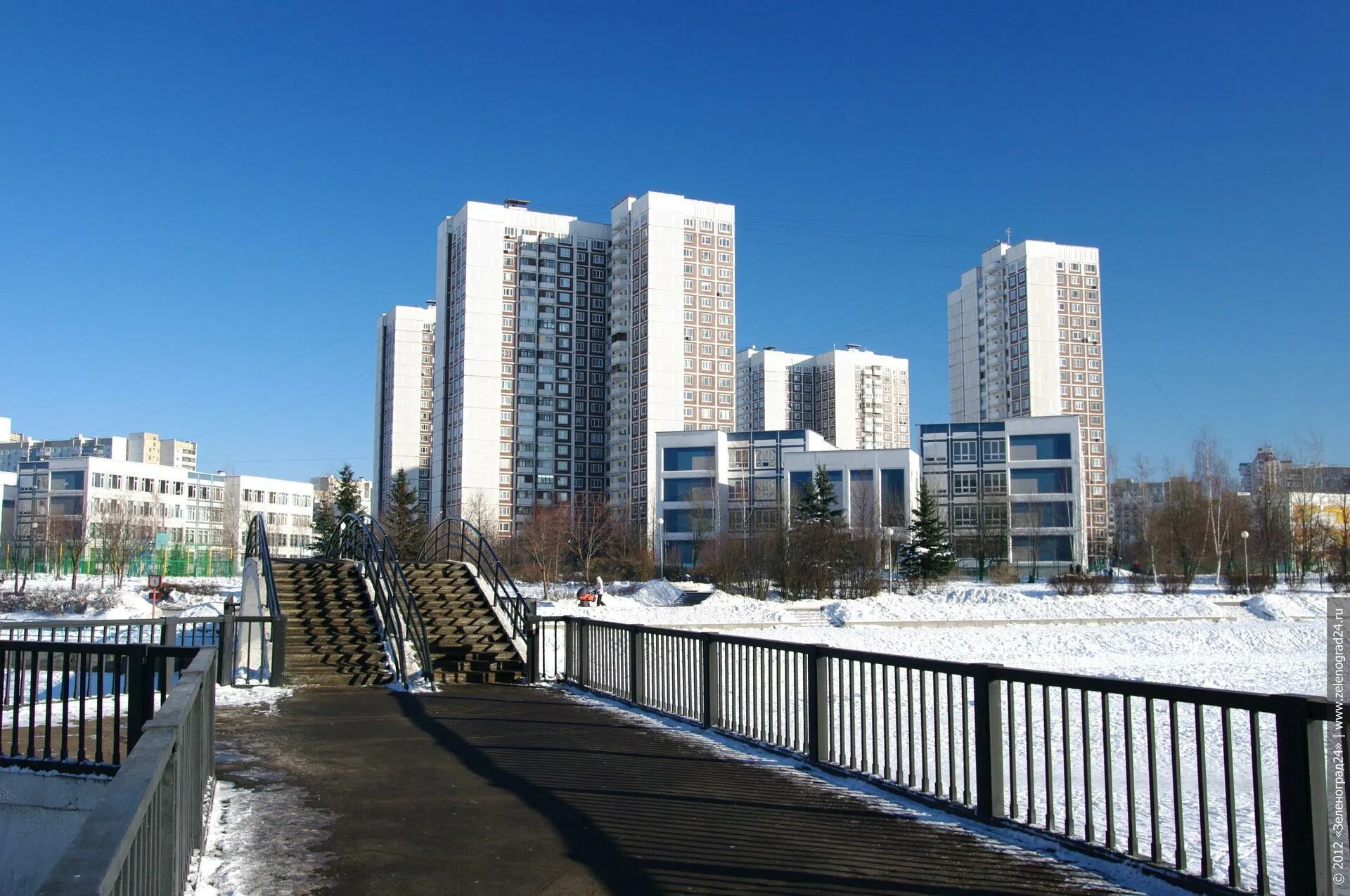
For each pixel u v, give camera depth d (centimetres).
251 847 667
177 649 827
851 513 8525
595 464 11888
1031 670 681
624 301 11762
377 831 705
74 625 1460
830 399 15838
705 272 11588
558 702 1383
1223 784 1123
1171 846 795
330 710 1305
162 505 10988
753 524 7856
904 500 8919
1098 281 12762
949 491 9538
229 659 1554
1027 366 12450
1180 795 572
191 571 8950
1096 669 2541
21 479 11394
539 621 1711
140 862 359
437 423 11838
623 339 11731
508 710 1298
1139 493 9950
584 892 572
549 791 826
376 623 1905
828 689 916
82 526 8881
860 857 635
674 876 598
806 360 16450
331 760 964
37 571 7931
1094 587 4822
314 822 730
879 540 6825
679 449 9994
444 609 2005
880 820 725
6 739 1084
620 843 671
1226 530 6838
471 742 1059
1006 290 12900
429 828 712
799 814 743
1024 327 12538
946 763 1188
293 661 1662
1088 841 629
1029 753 680
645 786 843
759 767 918
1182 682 2269
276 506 13600
